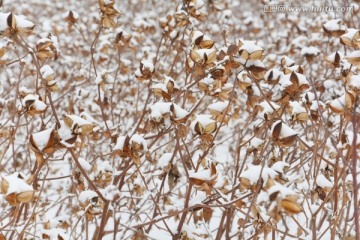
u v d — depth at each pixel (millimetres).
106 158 4121
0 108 3105
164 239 3354
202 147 2828
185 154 3551
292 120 2697
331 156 2955
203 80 2781
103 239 3295
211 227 3764
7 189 1874
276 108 2713
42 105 2518
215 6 4965
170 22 3914
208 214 2631
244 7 9789
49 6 9977
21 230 2477
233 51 2482
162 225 3619
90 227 3801
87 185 2857
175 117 2395
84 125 2047
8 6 8812
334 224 2473
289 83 2566
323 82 3746
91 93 5273
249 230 3205
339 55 2906
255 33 6688
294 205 1778
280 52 6051
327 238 3232
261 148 2805
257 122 3330
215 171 2279
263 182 1944
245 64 2484
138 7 9211
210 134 2340
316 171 2662
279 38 6395
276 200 1782
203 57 2559
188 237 2553
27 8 9070
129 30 7742
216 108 2844
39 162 2061
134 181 3164
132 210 3535
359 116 2215
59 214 3775
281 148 2867
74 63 5910
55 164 4793
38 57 2850
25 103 2500
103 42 5094
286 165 2324
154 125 2475
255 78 2691
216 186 2736
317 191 2652
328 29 3996
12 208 2855
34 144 2014
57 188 4305
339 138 2582
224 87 2869
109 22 3371
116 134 3451
